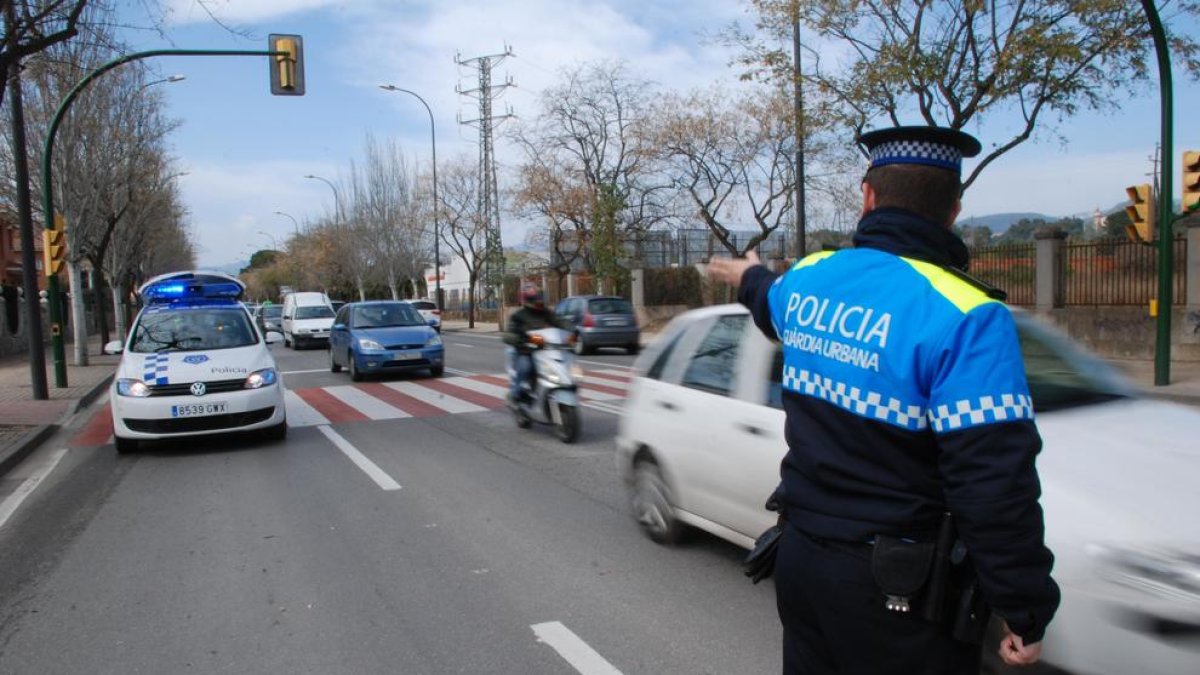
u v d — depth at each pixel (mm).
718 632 4270
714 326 5406
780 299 2273
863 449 1937
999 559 1712
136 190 26875
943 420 1784
